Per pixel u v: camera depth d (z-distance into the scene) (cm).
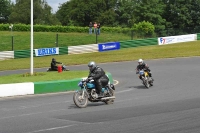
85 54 5025
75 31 7575
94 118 1400
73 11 11656
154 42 5653
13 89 2189
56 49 5053
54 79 2541
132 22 9588
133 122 1309
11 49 5628
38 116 1477
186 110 1530
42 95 2189
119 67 3862
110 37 6316
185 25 9844
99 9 11544
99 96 1712
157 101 1812
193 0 9819
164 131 1170
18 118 1443
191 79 2742
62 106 1727
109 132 1163
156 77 2947
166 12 10006
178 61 4122
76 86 2409
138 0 10669
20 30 7731
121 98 1962
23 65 4294
